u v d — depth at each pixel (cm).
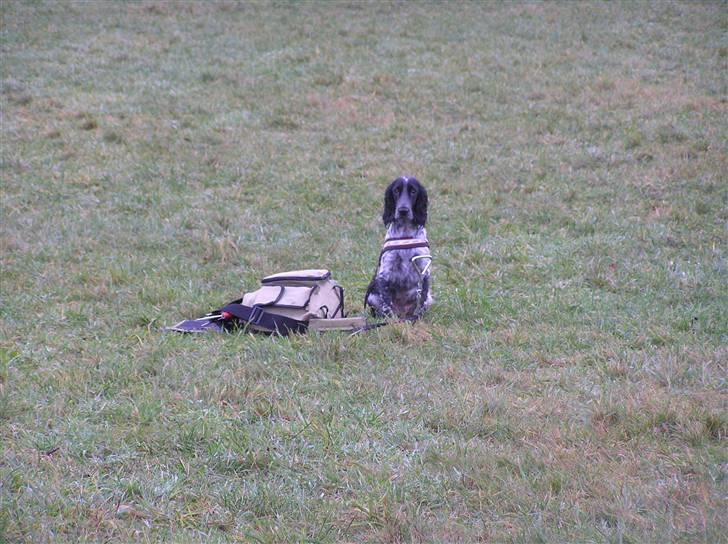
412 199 788
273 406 574
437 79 1767
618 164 1301
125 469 494
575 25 2197
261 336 732
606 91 1673
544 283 895
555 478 471
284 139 1442
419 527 428
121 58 1898
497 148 1388
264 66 1858
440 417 564
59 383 610
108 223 1074
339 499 464
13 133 1418
